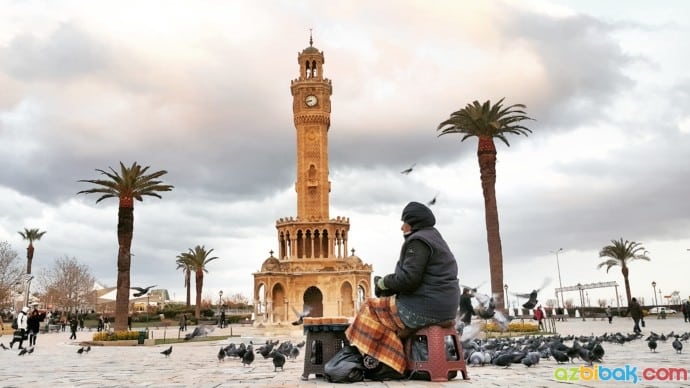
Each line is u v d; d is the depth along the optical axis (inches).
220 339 2145.7
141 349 1510.8
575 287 4697.3
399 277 419.8
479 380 426.9
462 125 2121.1
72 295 4936.0
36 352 1369.3
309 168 3779.5
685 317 2667.3
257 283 3425.2
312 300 3624.5
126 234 2190.0
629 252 4015.8
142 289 1478.8
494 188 2076.8
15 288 3946.9
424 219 439.8
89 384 511.2
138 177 2233.0
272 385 432.5
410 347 436.1
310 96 3846.0
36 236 5032.0
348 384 417.4
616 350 864.3
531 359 574.9
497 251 2020.2
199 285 4505.4
